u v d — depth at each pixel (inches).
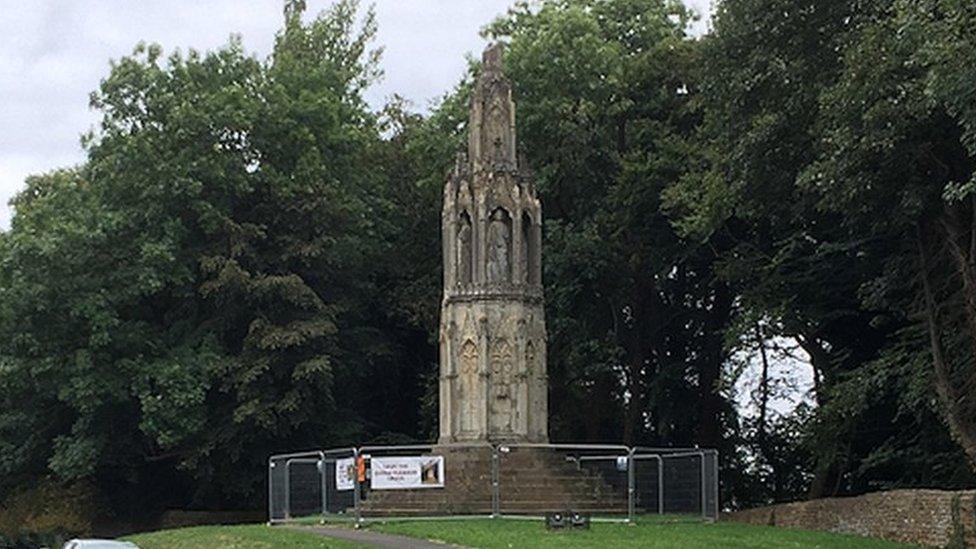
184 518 2647.6
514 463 1909.4
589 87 2568.9
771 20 1904.5
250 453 2591.0
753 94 1961.1
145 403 2444.6
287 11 3336.6
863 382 1926.7
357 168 2876.5
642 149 2556.6
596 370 2576.3
